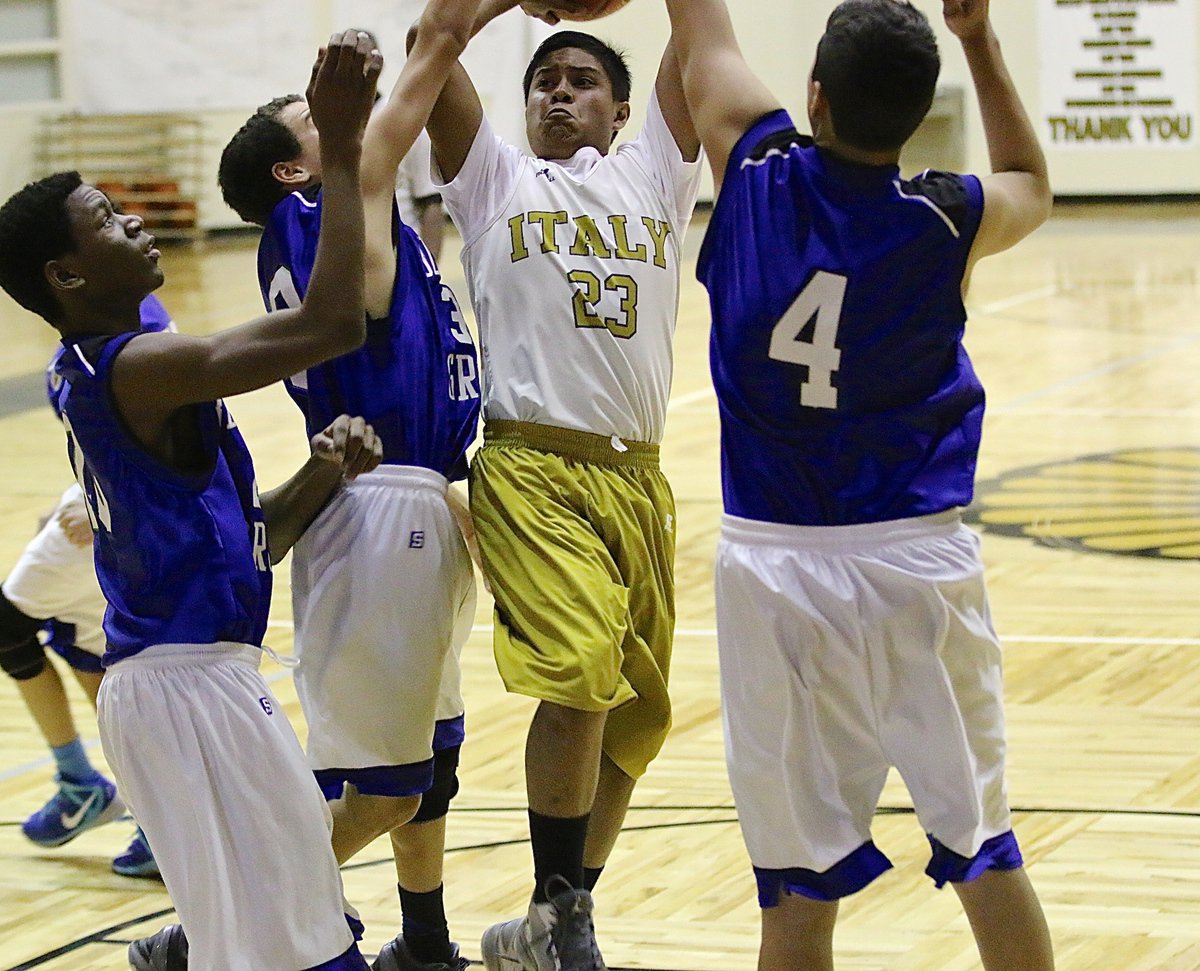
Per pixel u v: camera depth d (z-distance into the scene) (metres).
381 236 9.23
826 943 8.20
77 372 7.84
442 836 9.91
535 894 9.06
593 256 9.50
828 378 7.83
